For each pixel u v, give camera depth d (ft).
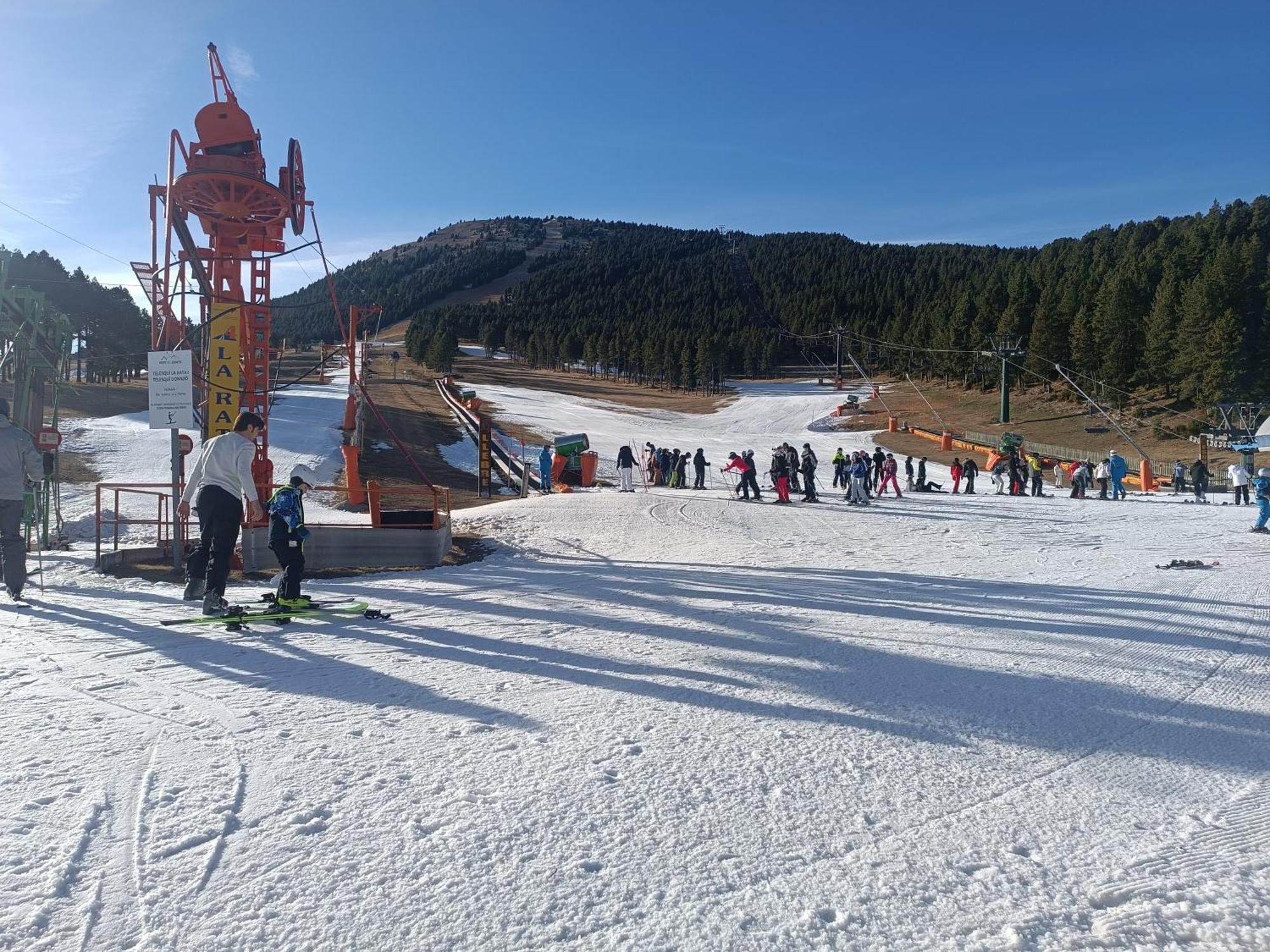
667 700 16.20
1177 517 67.72
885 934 8.25
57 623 22.90
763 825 10.70
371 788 11.52
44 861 9.27
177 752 12.76
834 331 449.06
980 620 25.17
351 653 19.67
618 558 43.14
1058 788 12.14
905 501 84.12
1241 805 11.59
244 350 47.52
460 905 8.58
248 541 38.19
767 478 130.52
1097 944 8.14
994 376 303.27
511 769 12.38
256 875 9.07
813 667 19.10
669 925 8.32
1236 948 8.09
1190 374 228.63
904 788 12.01
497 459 140.67
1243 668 19.51
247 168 45.52
